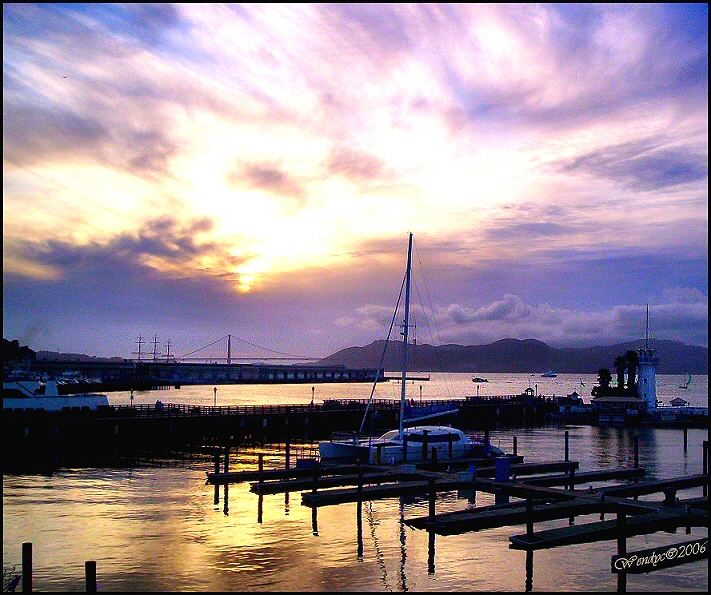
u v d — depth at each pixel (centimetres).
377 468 4675
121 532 3309
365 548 3083
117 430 6838
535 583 2667
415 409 9288
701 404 15712
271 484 3962
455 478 4200
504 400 11462
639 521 3105
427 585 2627
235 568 2792
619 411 10425
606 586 2658
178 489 4409
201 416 7462
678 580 2739
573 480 4606
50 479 4766
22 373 15400
